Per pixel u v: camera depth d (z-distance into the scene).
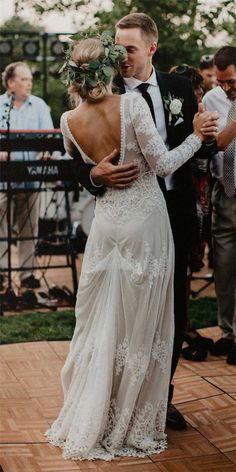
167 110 3.79
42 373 4.64
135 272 3.48
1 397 4.28
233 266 4.88
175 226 3.86
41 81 8.84
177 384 4.48
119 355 3.57
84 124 3.52
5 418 4.01
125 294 3.52
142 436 3.66
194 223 3.92
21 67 6.53
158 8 7.00
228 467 3.55
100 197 3.58
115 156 3.46
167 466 3.55
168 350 3.62
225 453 3.68
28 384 4.47
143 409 3.63
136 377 3.53
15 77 6.51
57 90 8.76
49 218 7.80
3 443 3.73
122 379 3.57
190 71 4.71
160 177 3.74
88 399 3.58
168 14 7.05
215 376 4.61
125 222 3.50
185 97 3.85
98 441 3.66
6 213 6.47
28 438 3.79
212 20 7.01
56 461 3.57
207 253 7.79
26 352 5.03
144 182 3.52
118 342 3.57
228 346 4.95
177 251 3.86
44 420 3.99
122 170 3.44
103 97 3.47
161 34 7.08
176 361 3.93
